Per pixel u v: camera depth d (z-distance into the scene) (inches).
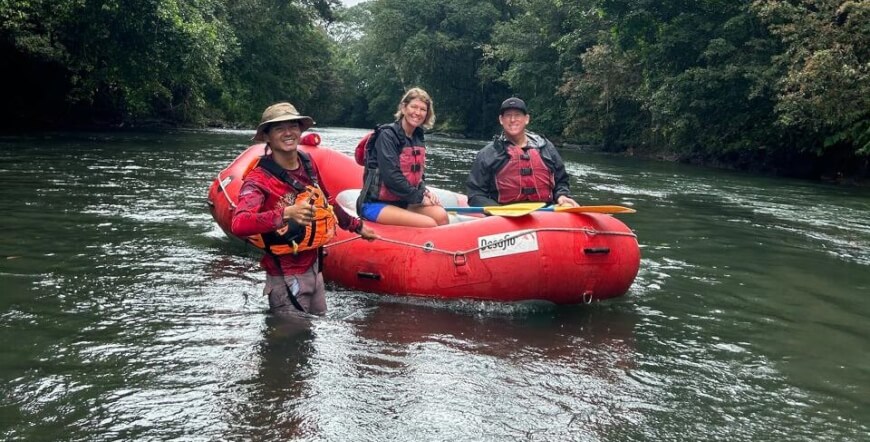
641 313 161.9
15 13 613.3
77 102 858.8
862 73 516.4
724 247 245.0
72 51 711.7
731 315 161.9
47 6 635.5
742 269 209.8
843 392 117.7
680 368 126.0
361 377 113.8
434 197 190.4
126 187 321.4
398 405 103.8
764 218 324.2
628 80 918.4
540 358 127.6
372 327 141.6
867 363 132.4
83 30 670.5
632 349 135.6
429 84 1496.1
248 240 146.9
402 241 169.2
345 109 2317.9
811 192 467.2
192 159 483.2
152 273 174.7
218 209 214.8
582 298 166.4
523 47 1186.0
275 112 136.6
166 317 140.9
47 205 260.8
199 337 129.8
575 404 107.6
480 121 1528.1
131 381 108.8
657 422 102.7
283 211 131.8
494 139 205.6
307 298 147.8
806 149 618.2
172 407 100.2
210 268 183.2
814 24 545.6
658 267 209.0
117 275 170.9
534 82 1176.2
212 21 936.9
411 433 95.4
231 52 1044.5
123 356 119.0
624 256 169.0
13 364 114.0
